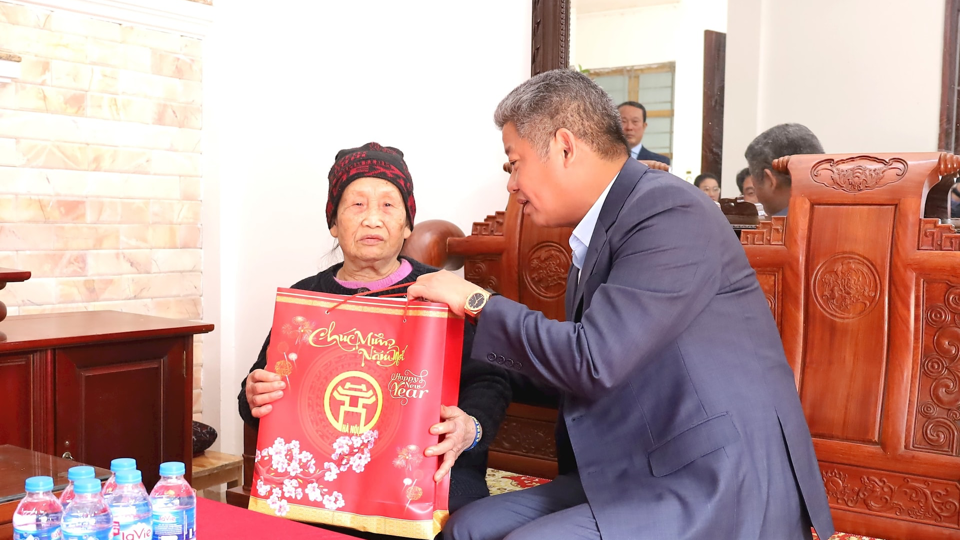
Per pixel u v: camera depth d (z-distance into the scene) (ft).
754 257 8.11
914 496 7.29
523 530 5.50
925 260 7.23
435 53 11.27
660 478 5.59
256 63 12.71
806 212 7.86
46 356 7.35
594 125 6.08
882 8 8.69
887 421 7.41
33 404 7.29
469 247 9.83
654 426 5.71
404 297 7.09
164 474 4.74
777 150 9.26
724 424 5.49
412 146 11.56
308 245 12.14
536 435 9.20
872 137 8.83
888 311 7.45
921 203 7.38
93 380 7.72
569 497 6.28
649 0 9.81
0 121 10.39
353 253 7.27
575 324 5.73
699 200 5.86
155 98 12.06
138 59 11.78
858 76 8.85
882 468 7.43
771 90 9.28
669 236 5.65
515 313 5.81
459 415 6.12
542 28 10.34
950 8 8.32
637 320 5.49
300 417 6.15
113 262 11.76
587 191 6.22
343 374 6.13
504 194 10.77
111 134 11.58
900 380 7.35
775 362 5.91
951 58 8.35
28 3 10.57
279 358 6.25
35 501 4.49
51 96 10.88
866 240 7.56
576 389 5.74
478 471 7.25
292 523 5.36
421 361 5.97
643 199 5.82
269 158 12.59
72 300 11.29
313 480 6.02
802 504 5.85
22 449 6.32
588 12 10.17
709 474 5.40
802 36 9.10
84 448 7.66
